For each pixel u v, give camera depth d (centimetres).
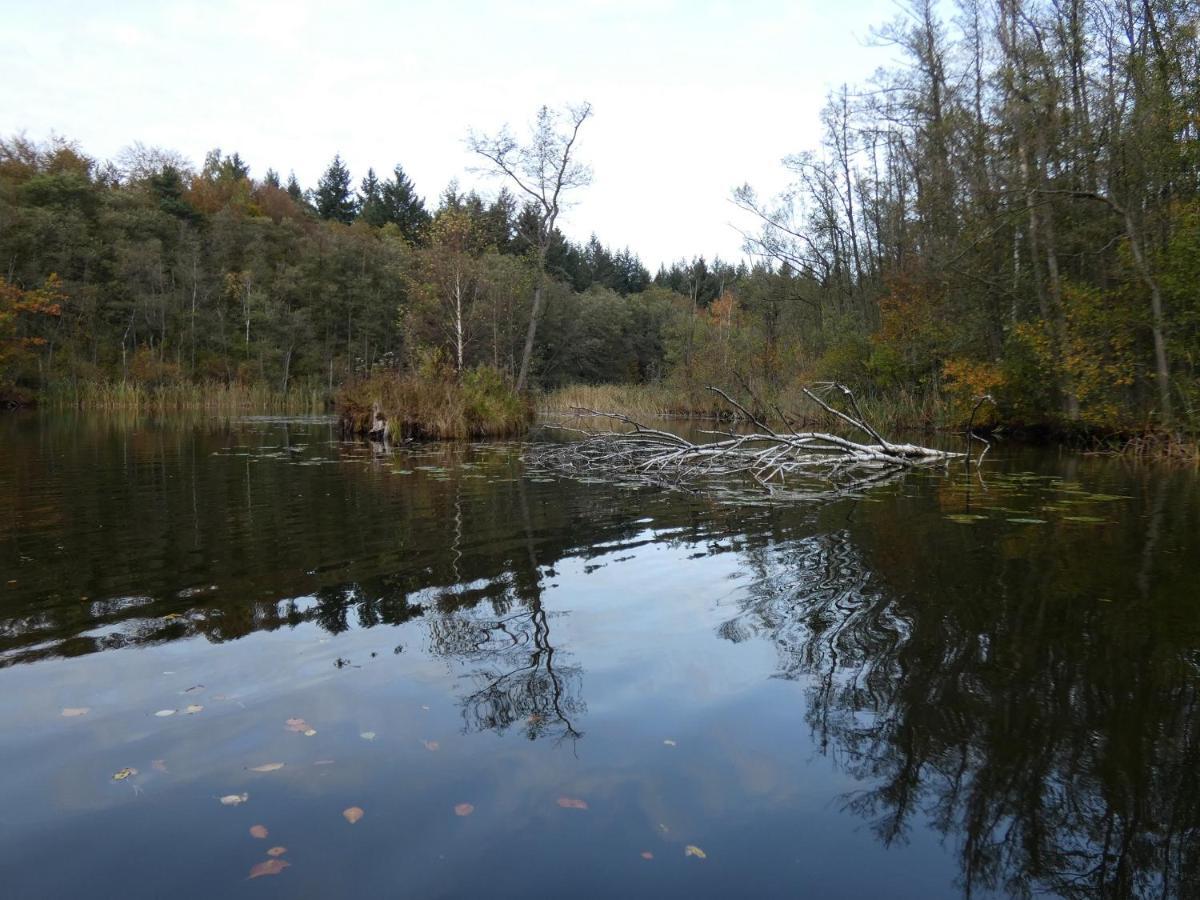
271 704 290
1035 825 218
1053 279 1481
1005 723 276
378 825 215
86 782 236
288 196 5625
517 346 4009
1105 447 1434
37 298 2841
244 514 682
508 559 521
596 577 473
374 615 397
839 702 292
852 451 1185
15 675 316
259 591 439
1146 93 1305
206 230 4016
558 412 2922
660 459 1053
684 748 258
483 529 623
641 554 534
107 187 3803
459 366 2311
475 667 327
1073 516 674
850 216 2688
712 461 1084
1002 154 1530
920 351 1998
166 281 3575
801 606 411
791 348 2761
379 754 253
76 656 337
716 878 193
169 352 3544
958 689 304
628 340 4909
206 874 193
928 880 194
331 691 302
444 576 475
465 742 261
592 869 196
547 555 533
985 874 196
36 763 247
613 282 6794
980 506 734
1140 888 192
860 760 251
